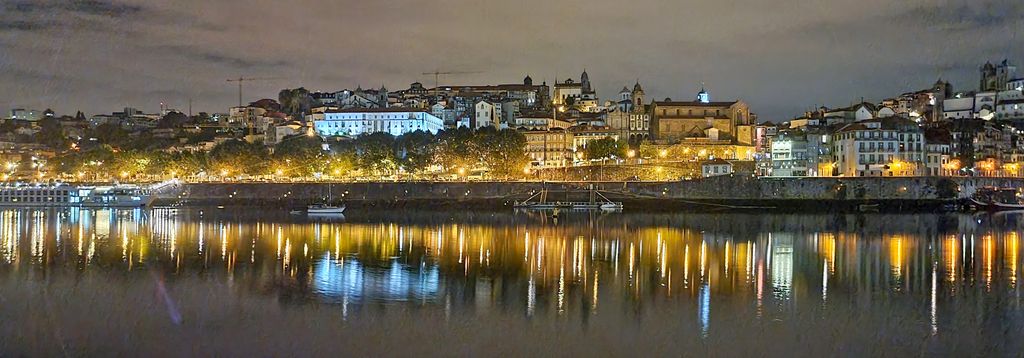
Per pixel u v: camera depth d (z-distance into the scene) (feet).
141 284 280.10
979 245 413.18
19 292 263.29
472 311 237.86
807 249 393.70
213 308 240.12
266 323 222.89
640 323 223.92
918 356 194.90
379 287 276.21
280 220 611.06
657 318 229.66
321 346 201.46
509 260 348.38
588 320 227.61
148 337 209.36
